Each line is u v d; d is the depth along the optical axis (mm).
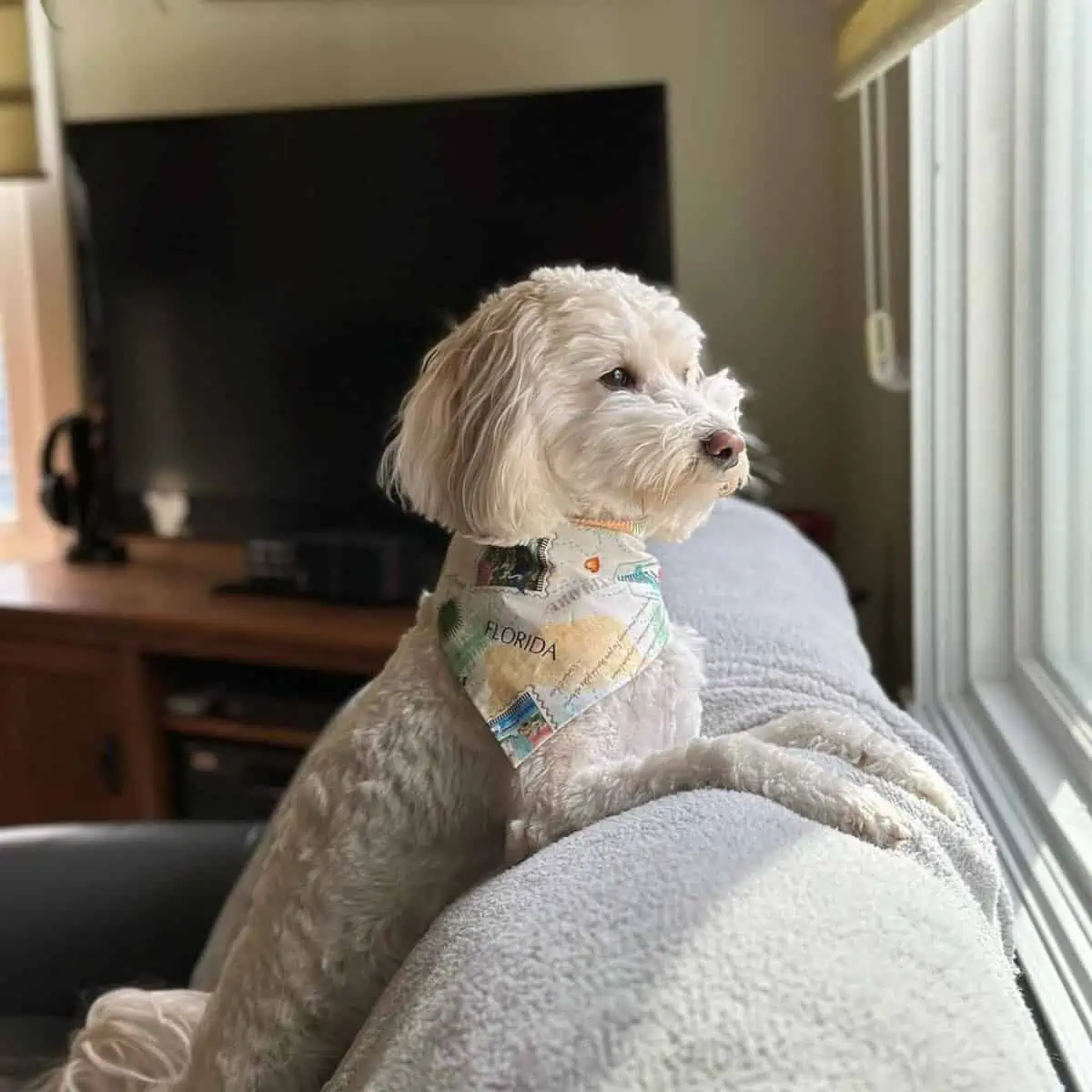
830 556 2223
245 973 905
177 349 2445
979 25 1357
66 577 2525
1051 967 955
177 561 2660
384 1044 631
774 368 2363
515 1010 559
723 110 2307
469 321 985
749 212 2328
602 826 746
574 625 896
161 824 1570
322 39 2473
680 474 914
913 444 1514
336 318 2320
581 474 924
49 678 2354
